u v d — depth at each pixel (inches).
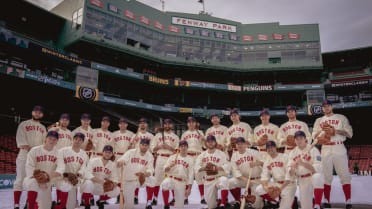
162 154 388.2
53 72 1181.7
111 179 316.2
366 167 1244.5
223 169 307.6
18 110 1133.1
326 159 299.9
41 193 253.1
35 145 319.9
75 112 1272.1
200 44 1594.5
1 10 1157.7
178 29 1574.8
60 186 262.4
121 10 1392.7
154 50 1497.3
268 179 283.3
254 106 1612.9
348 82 1457.9
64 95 1170.6
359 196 368.8
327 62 1646.2
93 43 1253.1
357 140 1503.4
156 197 357.1
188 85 1498.5
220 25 1643.7
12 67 940.6
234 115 393.4
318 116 1523.1
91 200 339.9
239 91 1574.8
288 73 1614.2
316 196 253.0
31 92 1124.5
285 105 1641.2
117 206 330.3
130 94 1503.4
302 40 1611.7
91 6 1282.0
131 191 316.2
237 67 1584.6
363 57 1569.9
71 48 1306.6
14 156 890.7
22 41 1000.2
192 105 1528.1
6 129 1069.1
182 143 329.7
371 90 1498.5
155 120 1482.5
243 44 1643.7
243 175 312.2
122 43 1357.0
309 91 1521.9
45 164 267.1
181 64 1505.9
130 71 1358.3
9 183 589.0
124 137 404.8
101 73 1300.4
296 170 264.5
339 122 313.7
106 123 397.4
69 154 287.3
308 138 325.7
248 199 281.4
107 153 313.4
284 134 345.4
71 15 1306.6
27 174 254.2
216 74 1644.9
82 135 293.6
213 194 302.2
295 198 285.6
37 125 328.5
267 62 1609.3
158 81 1441.9
